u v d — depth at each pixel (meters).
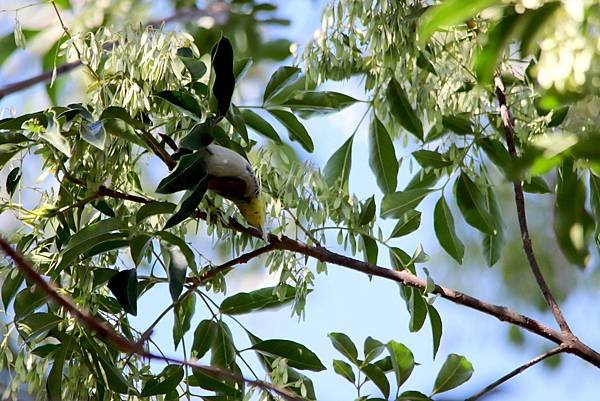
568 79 4.86
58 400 6.79
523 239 7.77
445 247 8.15
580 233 7.89
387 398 7.33
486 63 4.86
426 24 4.47
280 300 7.12
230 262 7.08
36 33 10.22
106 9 9.71
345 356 7.42
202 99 7.00
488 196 8.51
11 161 7.50
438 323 7.54
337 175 8.14
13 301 7.00
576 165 7.69
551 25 4.83
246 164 6.75
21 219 6.97
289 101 8.08
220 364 7.23
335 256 7.15
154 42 6.84
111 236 6.73
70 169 6.91
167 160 6.80
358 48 8.07
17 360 6.81
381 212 7.86
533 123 7.82
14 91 8.91
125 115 6.59
